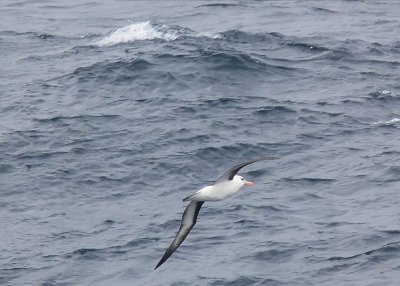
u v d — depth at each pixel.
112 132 37.44
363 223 29.58
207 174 34.16
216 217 30.41
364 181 32.81
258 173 33.84
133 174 33.88
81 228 30.23
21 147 36.25
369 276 26.38
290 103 40.38
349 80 43.66
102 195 32.50
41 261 28.20
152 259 28.08
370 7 59.31
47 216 31.11
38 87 42.81
